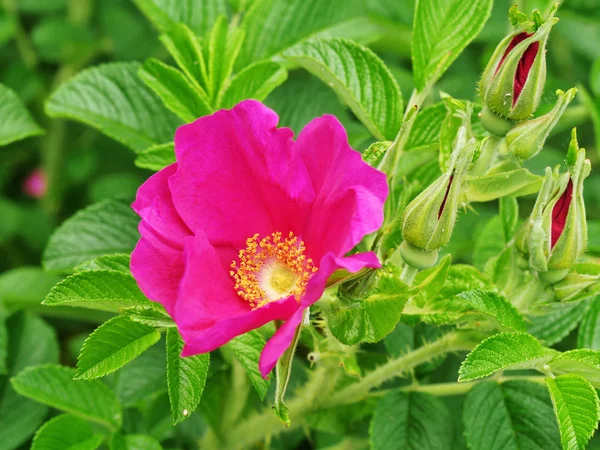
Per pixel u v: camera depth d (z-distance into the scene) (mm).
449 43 336
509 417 323
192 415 388
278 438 404
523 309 306
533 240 288
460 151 264
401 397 339
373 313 267
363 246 301
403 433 332
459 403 385
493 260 335
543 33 281
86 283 283
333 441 413
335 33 382
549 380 282
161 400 380
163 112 370
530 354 281
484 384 328
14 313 394
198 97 339
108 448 361
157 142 366
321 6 380
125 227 356
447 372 392
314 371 348
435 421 334
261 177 281
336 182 263
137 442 341
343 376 338
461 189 309
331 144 266
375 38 387
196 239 264
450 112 304
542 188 286
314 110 382
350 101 336
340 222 261
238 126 276
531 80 289
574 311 342
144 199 271
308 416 354
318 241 277
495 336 278
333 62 337
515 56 287
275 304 251
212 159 276
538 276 296
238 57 375
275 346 242
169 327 285
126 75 371
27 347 390
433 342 346
